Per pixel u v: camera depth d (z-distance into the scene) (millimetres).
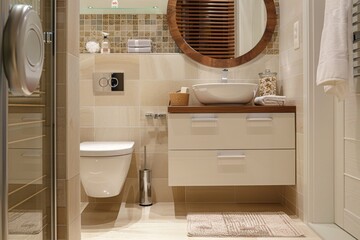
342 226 1854
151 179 2547
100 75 2531
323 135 1943
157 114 2541
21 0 879
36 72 779
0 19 672
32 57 753
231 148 2156
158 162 2553
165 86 2559
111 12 2658
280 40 2545
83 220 2119
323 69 1549
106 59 2539
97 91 2537
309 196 1962
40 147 1073
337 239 1706
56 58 1181
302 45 2053
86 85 2537
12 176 846
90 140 2537
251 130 2158
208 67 2580
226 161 2150
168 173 2344
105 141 2520
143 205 2455
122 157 2027
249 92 2211
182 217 2176
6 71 694
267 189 2541
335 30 1499
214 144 2152
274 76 2477
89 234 1867
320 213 1949
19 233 921
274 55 2586
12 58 681
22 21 699
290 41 2295
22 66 699
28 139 970
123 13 2658
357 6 1634
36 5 1008
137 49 2553
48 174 1137
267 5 2580
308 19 1947
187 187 2551
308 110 1954
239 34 2617
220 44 2613
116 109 2543
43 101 1092
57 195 1197
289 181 2172
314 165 1947
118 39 2658
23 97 921
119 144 2270
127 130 2549
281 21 2518
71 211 1252
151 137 2551
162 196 2559
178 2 2615
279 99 2248
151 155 2551
